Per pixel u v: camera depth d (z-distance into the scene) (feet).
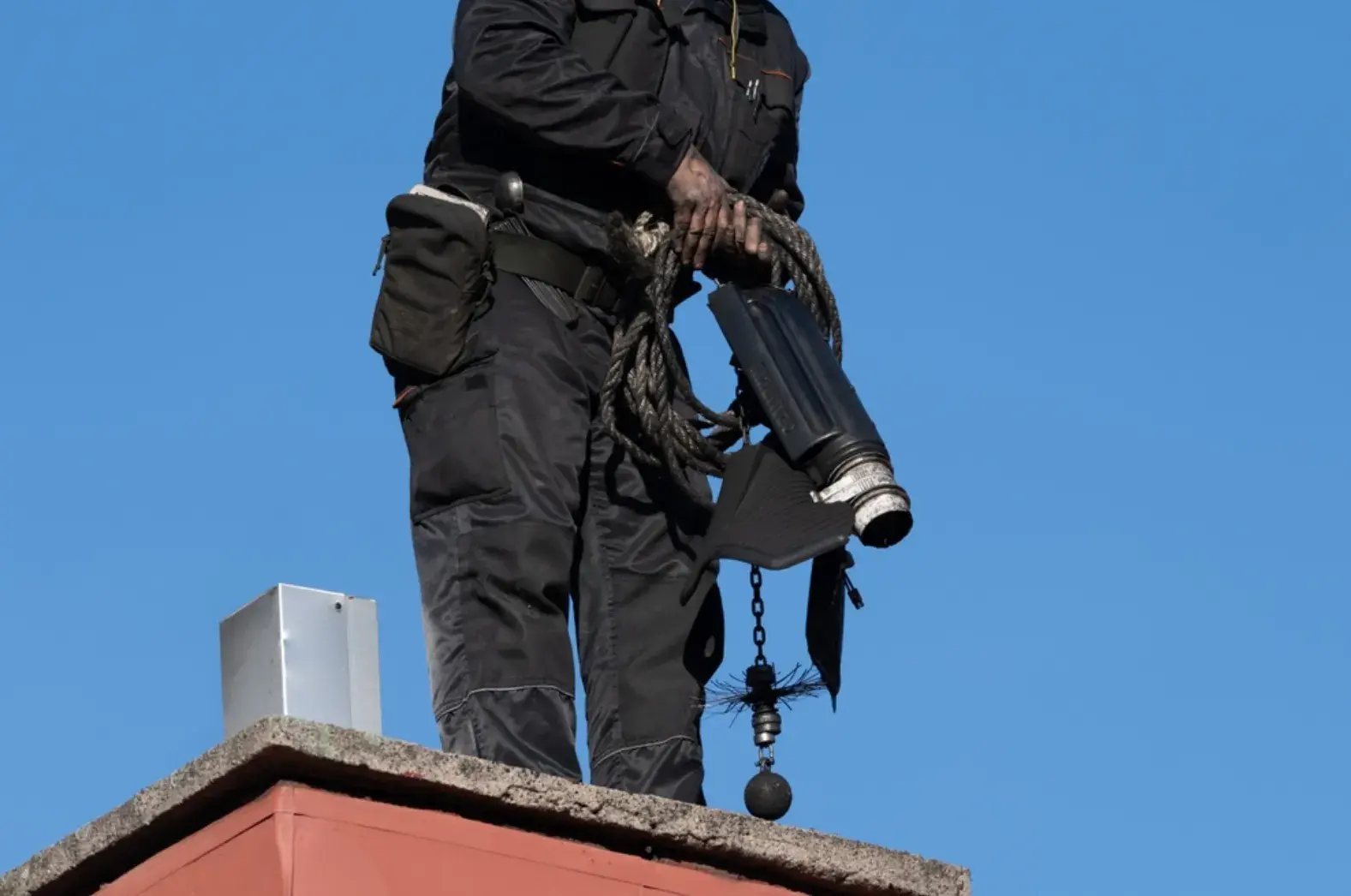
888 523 60.59
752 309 63.77
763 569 59.93
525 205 63.31
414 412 62.44
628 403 63.52
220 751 48.52
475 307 62.03
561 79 62.13
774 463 62.08
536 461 61.00
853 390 62.49
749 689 61.72
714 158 65.92
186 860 49.21
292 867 47.34
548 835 50.72
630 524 64.34
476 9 63.31
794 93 68.95
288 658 51.26
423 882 48.62
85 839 51.16
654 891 51.60
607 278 63.93
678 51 65.82
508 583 59.98
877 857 54.49
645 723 63.16
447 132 64.54
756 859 52.85
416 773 48.78
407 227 62.80
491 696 59.41
